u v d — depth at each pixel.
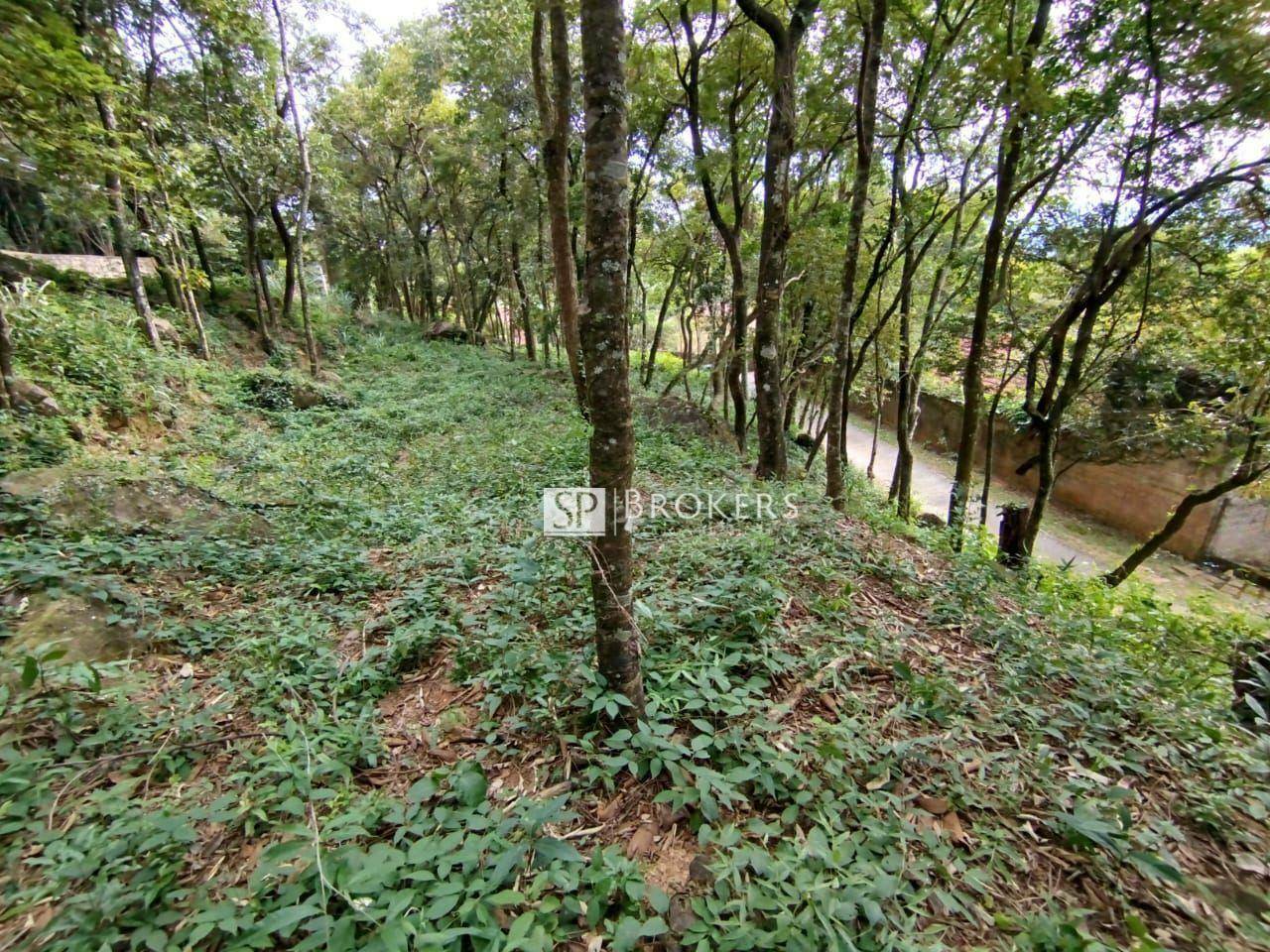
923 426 20.47
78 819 2.16
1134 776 2.62
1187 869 2.17
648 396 13.46
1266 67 5.28
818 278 10.12
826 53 8.62
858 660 3.30
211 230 13.98
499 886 1.88
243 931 1.71
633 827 2.27
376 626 3.77
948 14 7.51
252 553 4.68
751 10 6.36
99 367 7.80
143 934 1.67
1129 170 6.62
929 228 11.19
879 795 2.31
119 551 4.12
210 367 11.11
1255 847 2.27
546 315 16.70
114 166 6.17
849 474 13.16
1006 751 2.69
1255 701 3.03
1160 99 6.01
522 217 16.11
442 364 16.36
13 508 4.40
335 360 15.72
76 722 2.61
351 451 8.46
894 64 8.27
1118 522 13.30
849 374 11.00
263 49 10.42
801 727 2.77
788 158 6.71
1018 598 4.79
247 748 2.66
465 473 7.27
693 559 4.27
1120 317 8.73
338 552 4.79
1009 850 2.13
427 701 3.11
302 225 12.88
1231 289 7.51
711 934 1.69
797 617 3.71
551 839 1.98
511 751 2.64
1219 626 4.94
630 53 9.82
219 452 7.96
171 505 5.22
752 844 2.07
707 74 9.02
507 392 12.66
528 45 11.81
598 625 2.61
